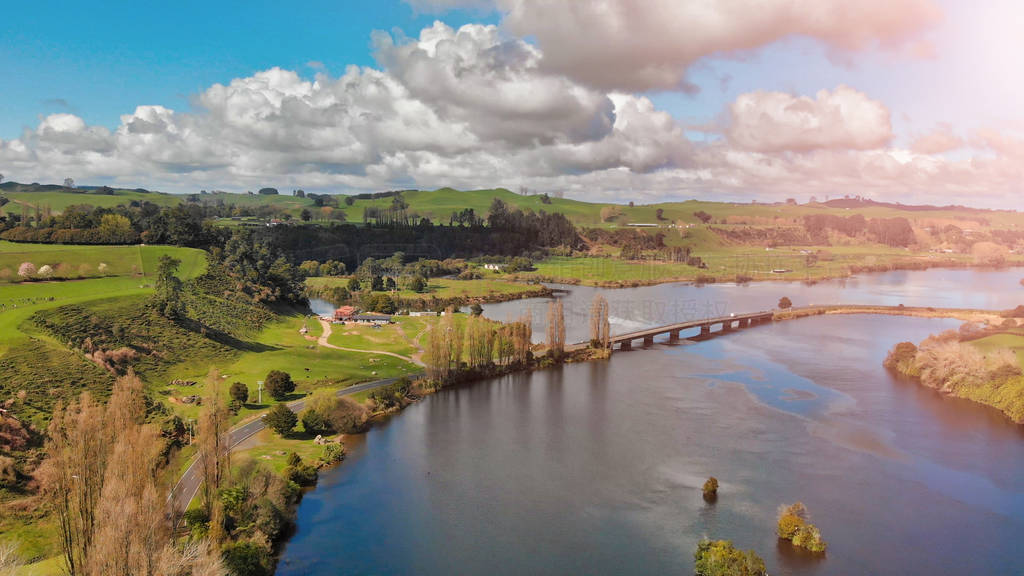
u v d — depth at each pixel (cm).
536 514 9462
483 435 12675
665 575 7919
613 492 10150
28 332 13238
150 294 18812
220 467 8825
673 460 11394
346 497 9956
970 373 15238
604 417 13762
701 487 10319
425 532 8944
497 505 9725
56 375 11775
